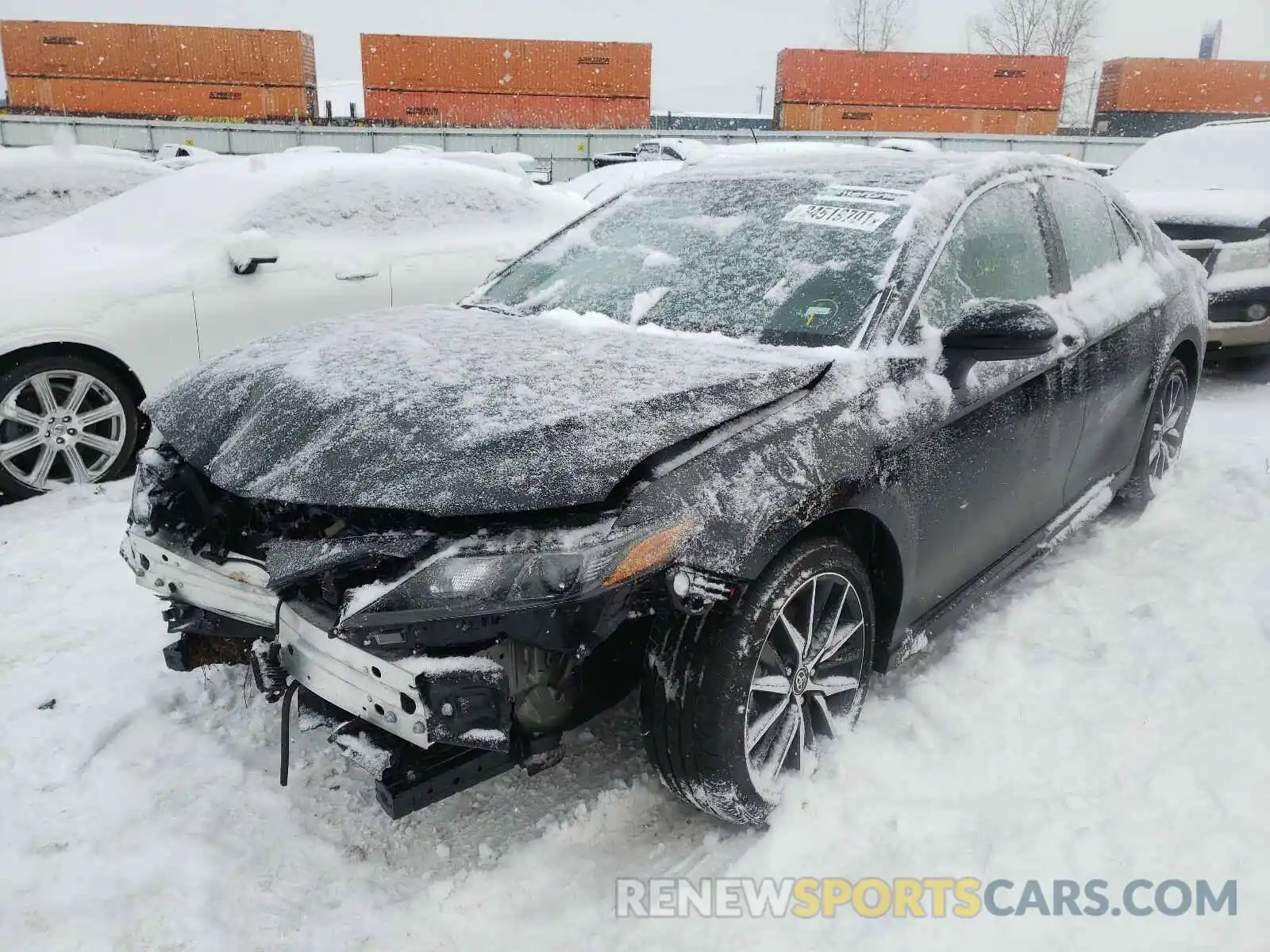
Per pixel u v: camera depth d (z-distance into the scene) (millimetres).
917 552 2537
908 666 3006
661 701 2121
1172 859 2189
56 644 3182
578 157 27359
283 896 2152
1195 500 4207
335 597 1951
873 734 2617
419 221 5539
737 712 2088
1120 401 3555
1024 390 2877
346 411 2164
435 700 1852
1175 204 6383
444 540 1885
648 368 2332
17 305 4164
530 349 2512
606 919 2104
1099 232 3672
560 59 31453
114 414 4496
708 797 2172
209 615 2330
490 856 2285
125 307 4426
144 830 2338
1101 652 3051
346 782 2533
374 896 2160
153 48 29562
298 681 2092
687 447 2062
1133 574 3580
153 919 2070
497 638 1897
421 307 3326
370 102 31219
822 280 2713
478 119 31672
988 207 2994
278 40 29859
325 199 5215
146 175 7785
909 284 2598
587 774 2568
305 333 2836
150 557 2375
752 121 38781
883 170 3141
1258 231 6008
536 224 6027
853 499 2242
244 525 2326
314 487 1991
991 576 3016
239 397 2404
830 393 2324
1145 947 1978
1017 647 3088
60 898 2123
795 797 2330
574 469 1911
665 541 1909
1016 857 2213
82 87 29625
